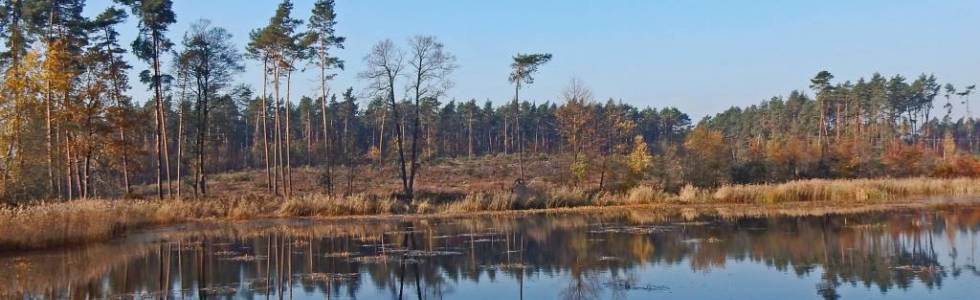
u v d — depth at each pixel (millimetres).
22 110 32344
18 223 21297
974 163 58344
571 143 49281
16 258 19656
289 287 15180
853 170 56688
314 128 103875
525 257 19250
